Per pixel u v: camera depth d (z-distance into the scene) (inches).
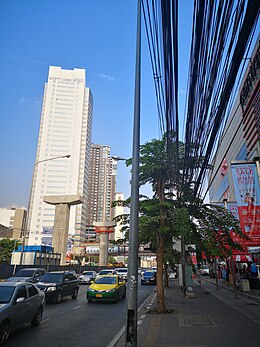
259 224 653.3
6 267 1357.0
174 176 518.0
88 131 6112.2
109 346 283.7
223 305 581.9
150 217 504.7
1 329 283.4
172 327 367.2
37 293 389.1
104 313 494.0
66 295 667.4
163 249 521.3
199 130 316.2
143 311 521.7
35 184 5423.2
